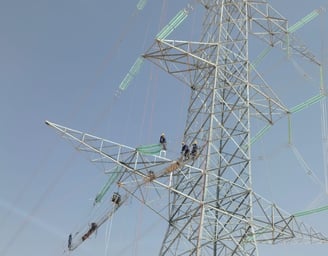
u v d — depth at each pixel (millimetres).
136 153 37906
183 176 40094
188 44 41719
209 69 43531
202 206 37031
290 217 42094
